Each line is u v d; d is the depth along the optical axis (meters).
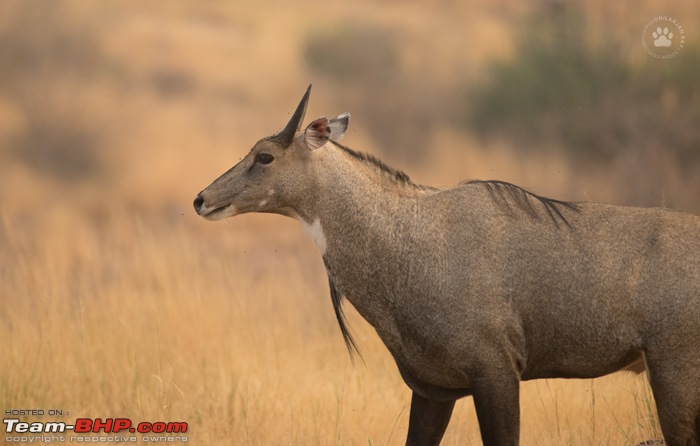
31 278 38.94
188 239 51.97
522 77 77.25
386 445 25.39
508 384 20.92
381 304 21.84
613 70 71.69
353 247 21.94
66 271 42.47
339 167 22.11
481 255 21.19
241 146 74.88
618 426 25.80
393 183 22.17
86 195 63.59
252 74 96.75
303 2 125.00
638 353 21.06
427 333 21.30
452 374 21.38
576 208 21.70
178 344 30.94
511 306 21.03
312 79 94.88
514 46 85.25
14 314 32.97
